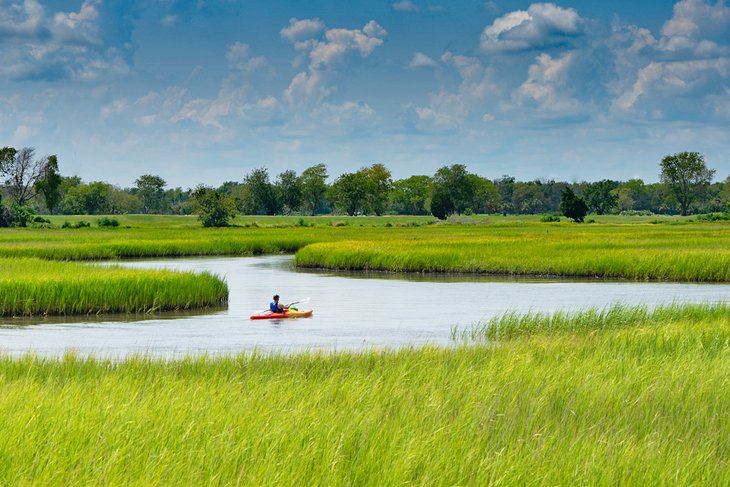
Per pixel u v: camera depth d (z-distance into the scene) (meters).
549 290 59.31
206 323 42.03
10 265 58.91
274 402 15.55
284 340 36.03
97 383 17.81
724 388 17.23
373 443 12.31
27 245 99.31
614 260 70.62
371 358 23.92
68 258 94.00
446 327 40.28
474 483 11.02
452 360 22.69
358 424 13.51
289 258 101.94
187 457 11.71
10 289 44.25
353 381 17.97
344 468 11.53
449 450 12.14
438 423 14.02
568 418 14.94
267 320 43.25
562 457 11.95
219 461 11.59
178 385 17.64
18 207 179.75
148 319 43.66
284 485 10.68
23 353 31.53
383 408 15.34
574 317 36.66
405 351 25.44
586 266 71.25
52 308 44.94
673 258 68.69
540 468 11.47
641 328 29.52
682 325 29.78
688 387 17.38
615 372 19.47
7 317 43.69
